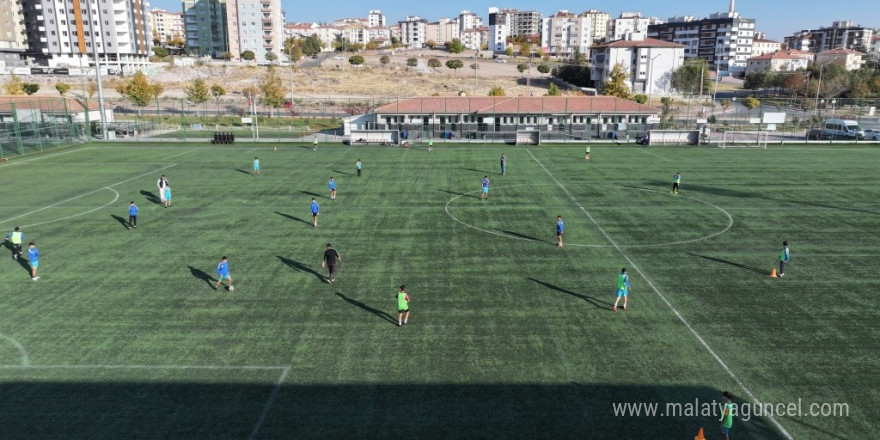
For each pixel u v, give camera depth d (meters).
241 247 30.16
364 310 22.42
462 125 76.31
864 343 19.72
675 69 149.38
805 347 19.47
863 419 15.71
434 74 161.88
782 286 24.75
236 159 58.72
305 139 74.94
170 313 22.14
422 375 17.83
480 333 20.55
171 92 134.12
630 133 75.94
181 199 40.88
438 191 43.31
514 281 25.36
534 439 14.89
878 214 36.47
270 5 186.75
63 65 157.50
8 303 23.08
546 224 34.28
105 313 22.17
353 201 40.16
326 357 18.89
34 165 54.66
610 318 21.69
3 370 18.09
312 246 30.30
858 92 123.19
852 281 25.28
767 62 192.62
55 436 15.00
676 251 29.36
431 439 14.87
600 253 29.06
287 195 42.09
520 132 70.62
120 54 163.00
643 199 40.62
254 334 20.45
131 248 30.00
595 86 155.50
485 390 17.03
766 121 74.50
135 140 72.69
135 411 16.05
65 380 17.58
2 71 139.88
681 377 17.72
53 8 154.62
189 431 15.20
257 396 16.75
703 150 66.00
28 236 32.06
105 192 42.94
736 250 29.50
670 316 21.84
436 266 27.27
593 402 16.45
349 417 15.77
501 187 44.72
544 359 18.75
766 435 15.13
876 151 65.25
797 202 39.69
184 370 18.11
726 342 19.84
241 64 167.75
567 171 51.72
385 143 70.25
